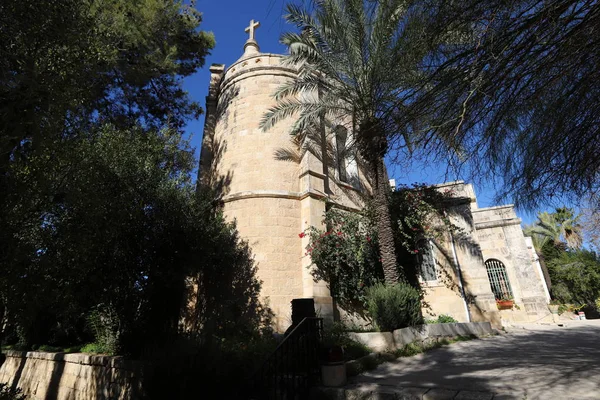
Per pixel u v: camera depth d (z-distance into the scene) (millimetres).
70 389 9500
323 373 5461
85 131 7262
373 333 7680
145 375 6840
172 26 13602
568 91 3455
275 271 10695
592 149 3646
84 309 8812
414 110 4086
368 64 8070
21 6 4027
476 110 3768
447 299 12477
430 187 13445
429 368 6211
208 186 13344
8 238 4352
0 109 3371
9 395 7980
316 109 10992
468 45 3586
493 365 6055
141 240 8586
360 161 14258
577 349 7246
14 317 7324
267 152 12469
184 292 11422
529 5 3043
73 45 5043
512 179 4188
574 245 27672
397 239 12773
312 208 11477
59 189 5277
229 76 14703
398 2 4059
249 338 9023
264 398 5438
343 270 11250
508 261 19359
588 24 2879
